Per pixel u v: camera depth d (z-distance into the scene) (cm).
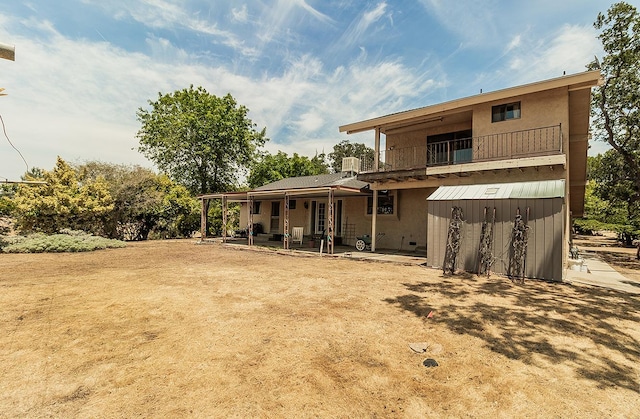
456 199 879
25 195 1479
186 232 2434
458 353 354
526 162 859
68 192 1563
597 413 245
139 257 1176
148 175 2050
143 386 279
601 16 1509
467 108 1075
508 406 254
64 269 886
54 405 249
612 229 2562
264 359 335
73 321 449
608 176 2028
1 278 750
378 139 1306
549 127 859
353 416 239
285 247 1395
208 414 239
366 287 675
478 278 770
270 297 589
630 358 343
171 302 549
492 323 451
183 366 317
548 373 309
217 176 3020
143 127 2762
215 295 601
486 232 818
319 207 1755
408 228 1348
